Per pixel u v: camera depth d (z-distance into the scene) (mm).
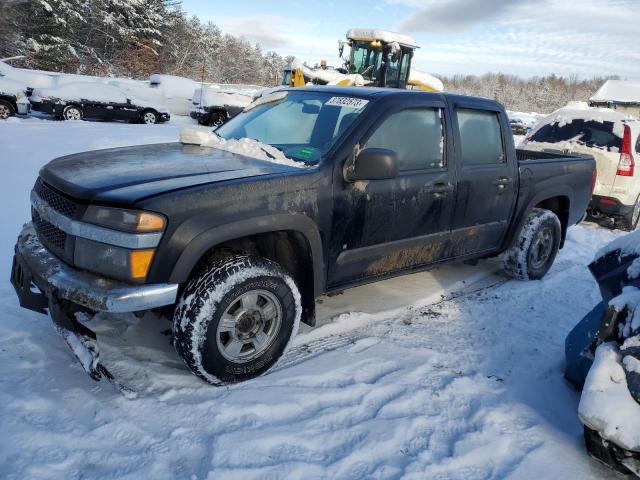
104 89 18250
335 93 3904
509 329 4070
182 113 23203
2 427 2494
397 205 3615
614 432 2330
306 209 3104
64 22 35531
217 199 2764
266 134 3887
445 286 4867
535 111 92188
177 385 2982
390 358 3459
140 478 2287
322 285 3350
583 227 8117
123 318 3670
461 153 4105
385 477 2404
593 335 3051
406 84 15734
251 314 2986
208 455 2439
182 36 51281
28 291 2994
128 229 2561
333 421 2764
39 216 3156
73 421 2605
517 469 2510
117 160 3305
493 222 4539
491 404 3014
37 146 9656
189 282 2865
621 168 7621
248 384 3035
